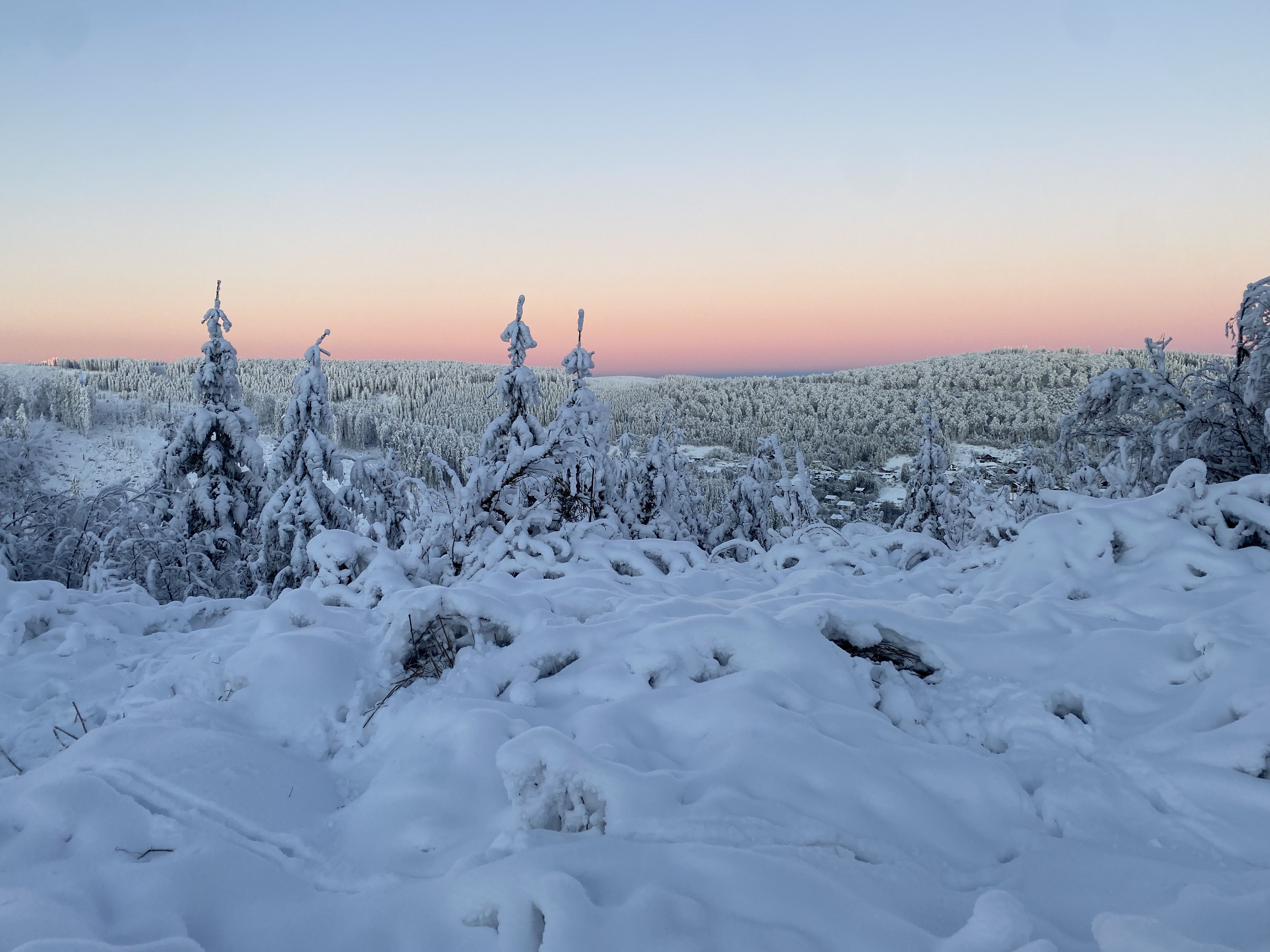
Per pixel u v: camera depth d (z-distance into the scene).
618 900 2.27
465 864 2.59
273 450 19.41
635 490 19.50
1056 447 10.84
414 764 3.38
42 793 2.99
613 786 2.76
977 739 3.75
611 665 4.16
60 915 2.31
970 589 6.21
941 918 2.34
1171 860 2.61
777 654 4.14
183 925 2.38
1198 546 5.57
